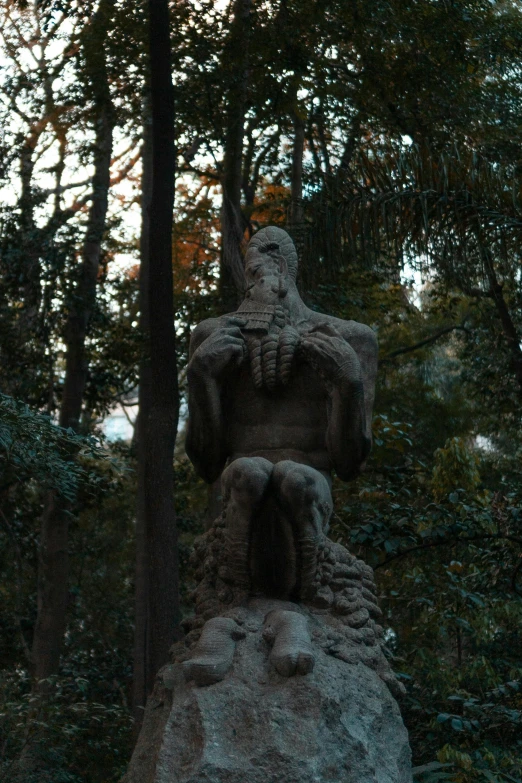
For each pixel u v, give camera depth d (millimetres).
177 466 14820
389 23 11016
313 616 4328
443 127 11773
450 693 7477
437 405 16062
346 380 4367
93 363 13969
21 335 12656
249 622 4160
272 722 3723
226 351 4527
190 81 11156
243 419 4695
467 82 11852
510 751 6930
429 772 5988
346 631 4250
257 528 4270
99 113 12164
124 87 11562
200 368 4512
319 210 7711
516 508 7977
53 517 12234
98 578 14625
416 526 7883
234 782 3602
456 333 15875
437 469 8523
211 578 4516
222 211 11523
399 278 12164
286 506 4176
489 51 11984
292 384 4668
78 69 11508
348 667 4066
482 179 7398
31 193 12766
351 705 3904
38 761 7375
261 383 4574
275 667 3904
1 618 12422
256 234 5051
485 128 11719
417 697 7680
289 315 4785
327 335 4578
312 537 4223
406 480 8766
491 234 7359
